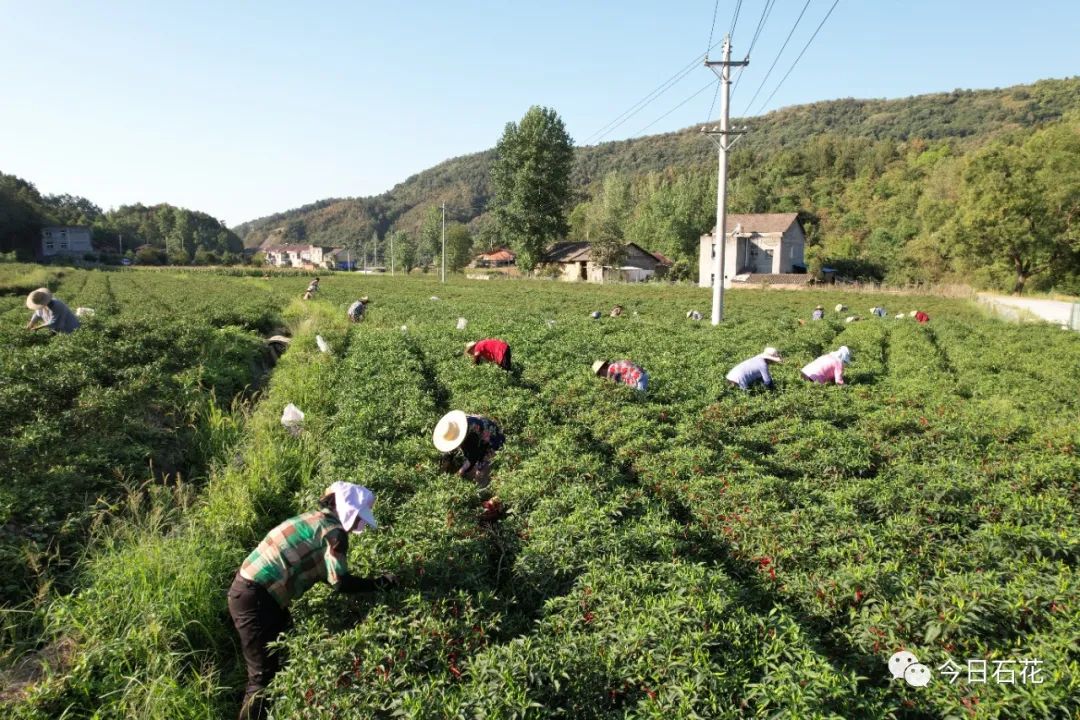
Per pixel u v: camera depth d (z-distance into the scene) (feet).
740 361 67.05
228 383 55.77
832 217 386.52
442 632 20.17
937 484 31.81
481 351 57.36
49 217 380.78
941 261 258.37
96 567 25.38
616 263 289.53
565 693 18.11
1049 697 17.44
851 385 58.08
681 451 37.37
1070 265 212.02
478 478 32.48
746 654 19.12
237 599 20.38
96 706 19.69
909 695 18.67
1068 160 196.54
